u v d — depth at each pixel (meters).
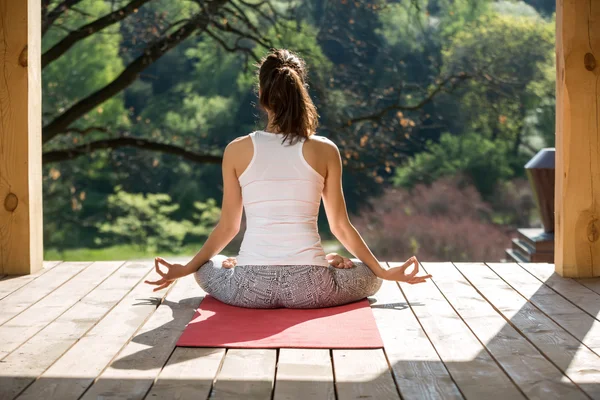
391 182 13.66
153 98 14.34
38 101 3.99
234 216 3.27
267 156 3.15
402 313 3.14
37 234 4.00
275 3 11.39
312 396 2.21
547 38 11.88
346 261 3.30
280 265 3.11
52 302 3.33
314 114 3.22
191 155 8.92
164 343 2.72
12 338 2.79
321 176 3.17
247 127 14.14
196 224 14.80
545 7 13.27
